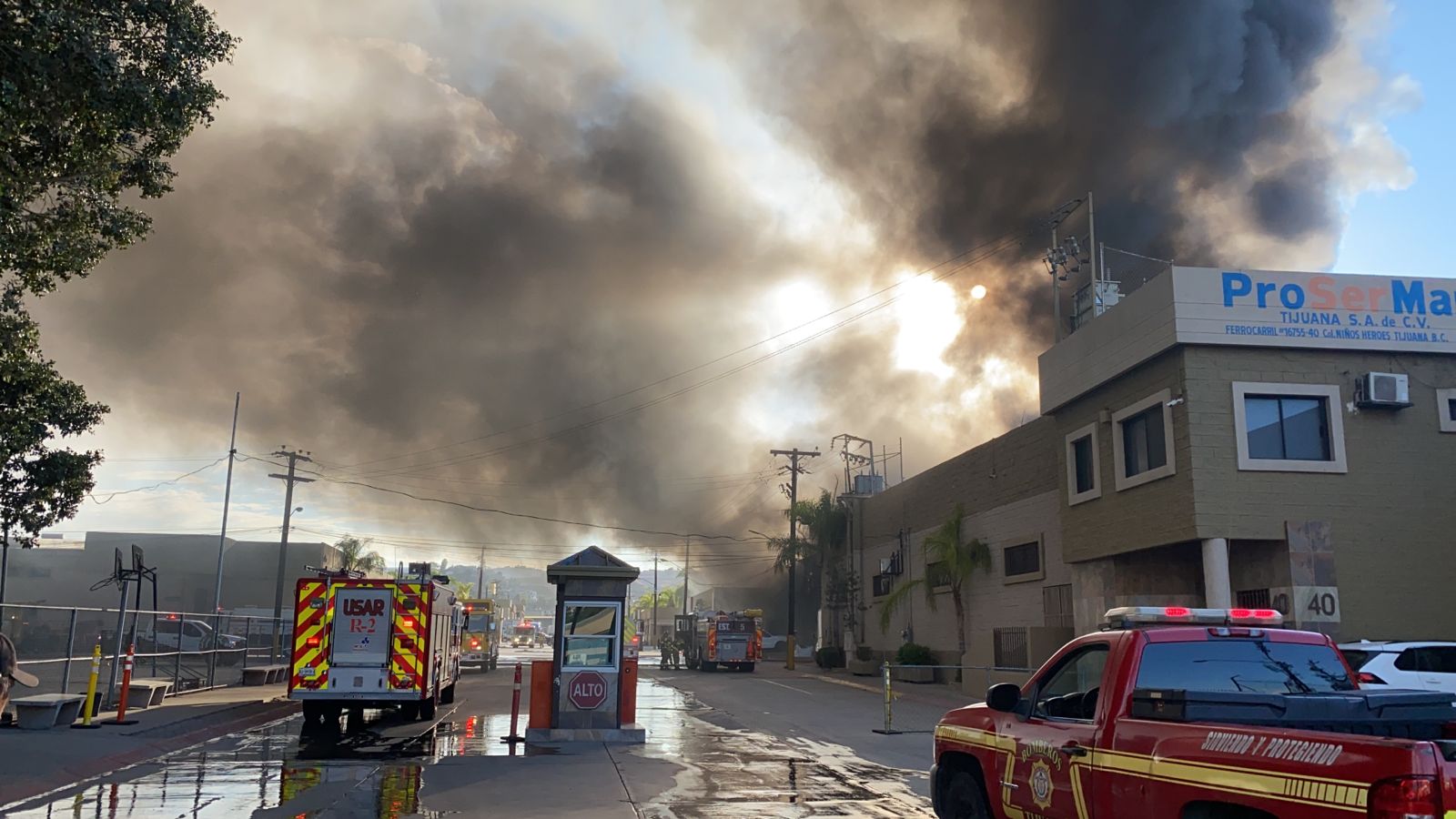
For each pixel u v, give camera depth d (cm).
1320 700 494
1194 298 1936
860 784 1181
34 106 1109
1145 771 532
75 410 1969
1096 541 2262
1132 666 576
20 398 1841
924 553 3794
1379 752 407
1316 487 1895
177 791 1092
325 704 1784
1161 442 2041
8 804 1005
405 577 2080
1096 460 2275
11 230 1226
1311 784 431
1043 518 2808
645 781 1171
